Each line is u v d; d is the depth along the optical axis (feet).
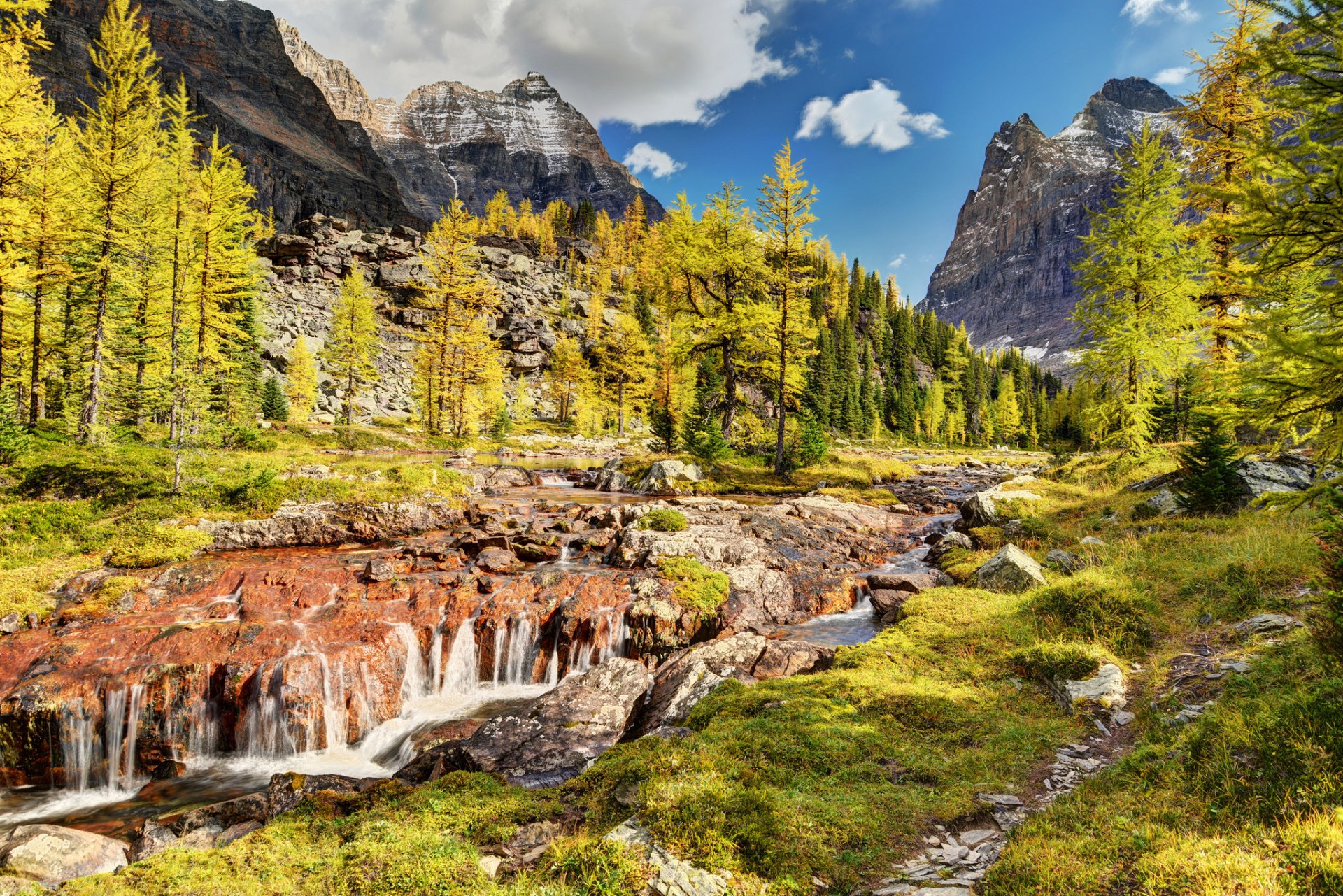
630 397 257.34
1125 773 23.50
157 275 110.52
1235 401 28.63
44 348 114.73
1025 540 64.80
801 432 142.82
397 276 323.57
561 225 515.09
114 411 108.17
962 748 28.66
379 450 155.63
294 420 195.21
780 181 123.03
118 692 40.68
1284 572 38.24
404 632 49.21
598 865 19.27
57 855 26.58
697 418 133.28
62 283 104.83
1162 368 80.74
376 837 22.81
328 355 219.61
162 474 77.20
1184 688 29.14
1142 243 81.41
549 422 280.10
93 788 39.34
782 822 21.50
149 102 98.53
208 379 81.82
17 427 74.95
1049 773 26.02
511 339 321.11
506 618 52.11
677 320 145.89
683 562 61.16
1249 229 24.23
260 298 195.00
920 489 119.44
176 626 47.16
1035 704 32.81
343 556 65.00
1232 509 55.62
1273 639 30.60
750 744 28.12
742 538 70.54
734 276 136.26
